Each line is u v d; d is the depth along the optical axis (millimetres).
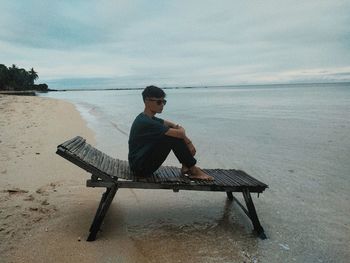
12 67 128500
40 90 161000
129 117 21578
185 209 5094
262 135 13656
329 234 4301
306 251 3822
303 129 15430
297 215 4961
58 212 4551
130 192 5848
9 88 116188
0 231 3857
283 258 3645
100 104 42438
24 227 4012
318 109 28781
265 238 4109
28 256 3367
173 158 9039
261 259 3607
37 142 9781
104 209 3826
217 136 13438
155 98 4324
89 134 12367
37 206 4707
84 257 3426
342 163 8414
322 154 9609
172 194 5812
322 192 6098
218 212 5004
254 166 8203
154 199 5520
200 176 4309
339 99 50688
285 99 54875
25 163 7137
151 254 3613
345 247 3943
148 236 4070
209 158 9156
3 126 13086
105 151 9383
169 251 3697
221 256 3629
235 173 4816
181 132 4141
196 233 4219
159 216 4758
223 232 4277
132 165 4211
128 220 4555
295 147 10812
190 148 4281
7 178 5980
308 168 7953
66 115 20219
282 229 4441
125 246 3746
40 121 15602
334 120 18922
